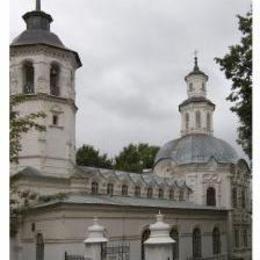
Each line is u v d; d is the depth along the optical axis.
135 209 42.66
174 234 47.44
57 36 47.03
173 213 47.38
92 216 38.53
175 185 59.69
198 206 55.16
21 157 42.88
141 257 42.44
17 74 44.06
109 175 51.38
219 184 60.75
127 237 41.28
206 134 65.88
